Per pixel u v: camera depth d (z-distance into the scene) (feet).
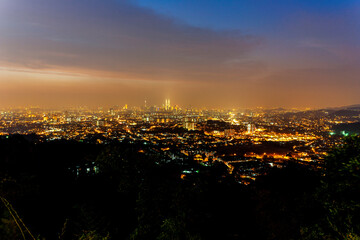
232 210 28.45
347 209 16.85
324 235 18.25
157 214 22.48
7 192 21.27
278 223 22.52
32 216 22.07
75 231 22.25
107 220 22.84
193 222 22.62
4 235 17.98
